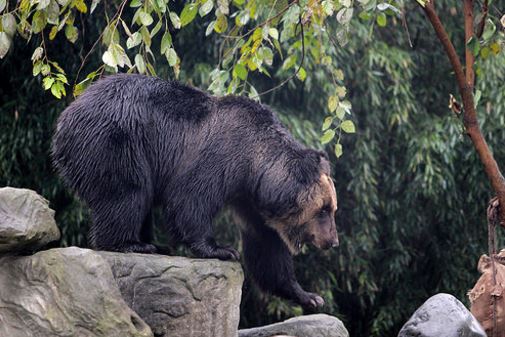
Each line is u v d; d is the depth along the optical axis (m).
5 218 8.03
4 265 8.35
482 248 19.08
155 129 10.38
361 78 18.33
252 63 10.99
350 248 18.33
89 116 10.11
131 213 10.12
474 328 9.15
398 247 18.98
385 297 19.81
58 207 17.78
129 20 16.73
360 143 18.19
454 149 18.34
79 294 8.09
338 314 18.92
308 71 17.11
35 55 9.84
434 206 19.33
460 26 19.36
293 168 10.60
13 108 17.61
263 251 11.44
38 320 8.11
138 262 9.34
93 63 17.03
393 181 18.95
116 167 10.04
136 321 8.38
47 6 9.67
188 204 10.31
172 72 16.92
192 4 10.03
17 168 17.52
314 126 17.98
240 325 18.70
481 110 18.14
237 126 10.59
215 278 9.48
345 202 18.89
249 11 11.20
